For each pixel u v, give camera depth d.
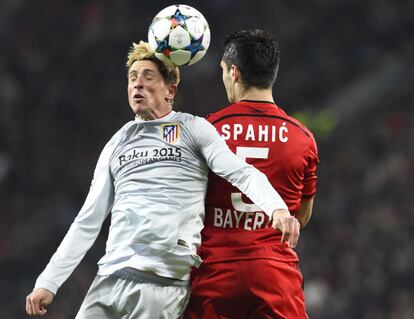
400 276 58.75
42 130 81.75
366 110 83.50
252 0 91.25
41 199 74.38
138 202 17.81
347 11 91.50
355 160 73.44
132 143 18.27
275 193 17.14
